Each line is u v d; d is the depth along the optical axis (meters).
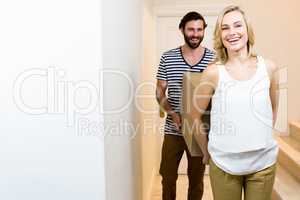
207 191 2.86
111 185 1.12
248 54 1.35
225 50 1.36
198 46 2.03
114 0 1.19
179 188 2.99
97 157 1.00
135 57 1.89
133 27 1.82
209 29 3.12
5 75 0.98
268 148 1.38
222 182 1.44
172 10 3.17
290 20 3.00
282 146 2.73
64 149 1.00
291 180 2.35
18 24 0.95
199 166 2.20
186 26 1.98
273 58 3.07
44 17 0.94
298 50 3.02
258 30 3.05
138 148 2.05
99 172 1.00
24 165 1.02
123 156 1.41
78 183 1.01
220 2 3.09
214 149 1.42
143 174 2.39
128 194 1.59
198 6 3.12
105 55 1.01
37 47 0.96
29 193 1.03
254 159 1.37
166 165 2.22
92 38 0.94
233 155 1.38
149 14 2.87
